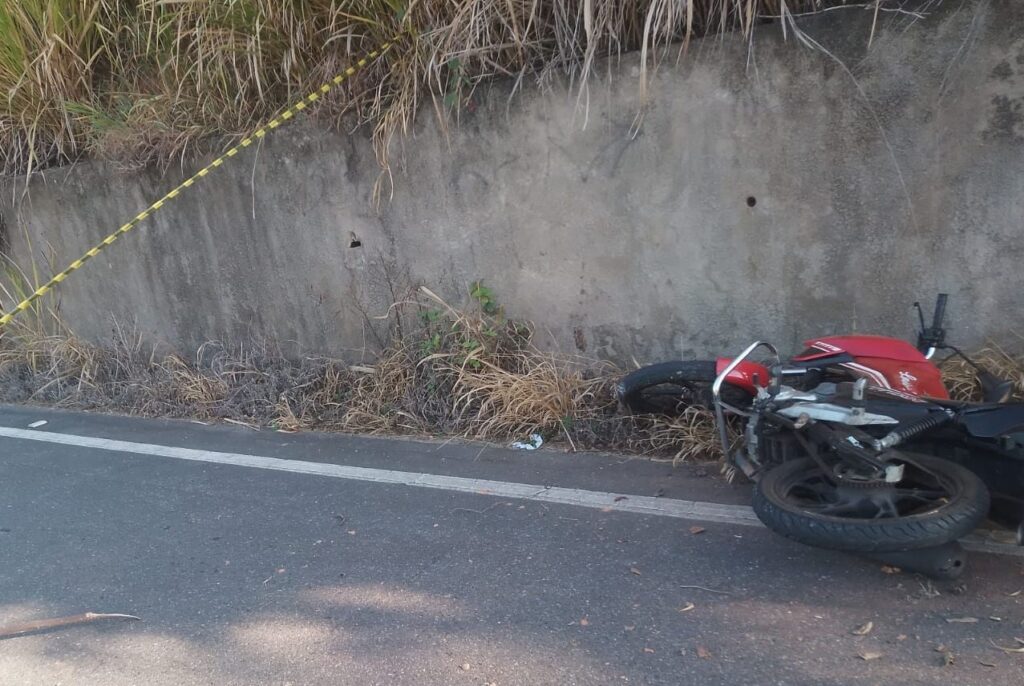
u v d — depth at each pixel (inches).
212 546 156.0
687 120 185.3
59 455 217.2
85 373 271.4
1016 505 125.0
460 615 126.0
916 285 174.1
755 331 190.4
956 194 166.9
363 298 235.3
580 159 198.7
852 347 145.3
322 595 134.9
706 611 121.9
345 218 231.0
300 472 191.6
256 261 247.8
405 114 211.8
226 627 127.6
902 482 132.2
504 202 210.1
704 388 177.0
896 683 103.3
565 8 193.2
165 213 256.7
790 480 131.0
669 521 151.7
